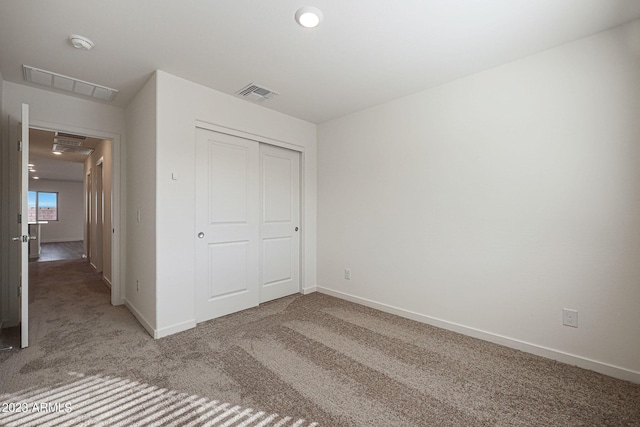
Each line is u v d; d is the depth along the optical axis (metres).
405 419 1.55
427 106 2.86
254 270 3.31
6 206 2.73
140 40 2.08
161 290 2.50
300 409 1.61
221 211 3.01
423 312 2.89
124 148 3.34
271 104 3.25
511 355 2.23
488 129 2.47
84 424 1.48
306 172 3.85
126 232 3.35
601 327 1.99
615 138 1.93
